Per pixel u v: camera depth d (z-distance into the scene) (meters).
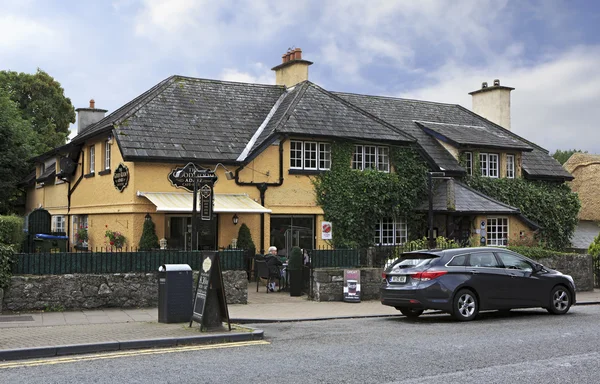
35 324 12.55
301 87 26.61
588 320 14.35
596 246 24.44
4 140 32.31
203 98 24.92
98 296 14.90
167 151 21.00
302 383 7.97
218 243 21.84
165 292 12.83
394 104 31.19
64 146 27.09
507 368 8.91
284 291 19.36
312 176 23.47
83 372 8.52
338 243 23.64
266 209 20.81
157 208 19.16
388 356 9.75
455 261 14.38
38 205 32.66
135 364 9.09
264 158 22.62
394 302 14.35
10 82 42.53
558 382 8.11
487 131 30.58
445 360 9.45
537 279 15.26
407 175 25.39
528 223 26.69
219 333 11.34
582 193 36.56
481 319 14.67
